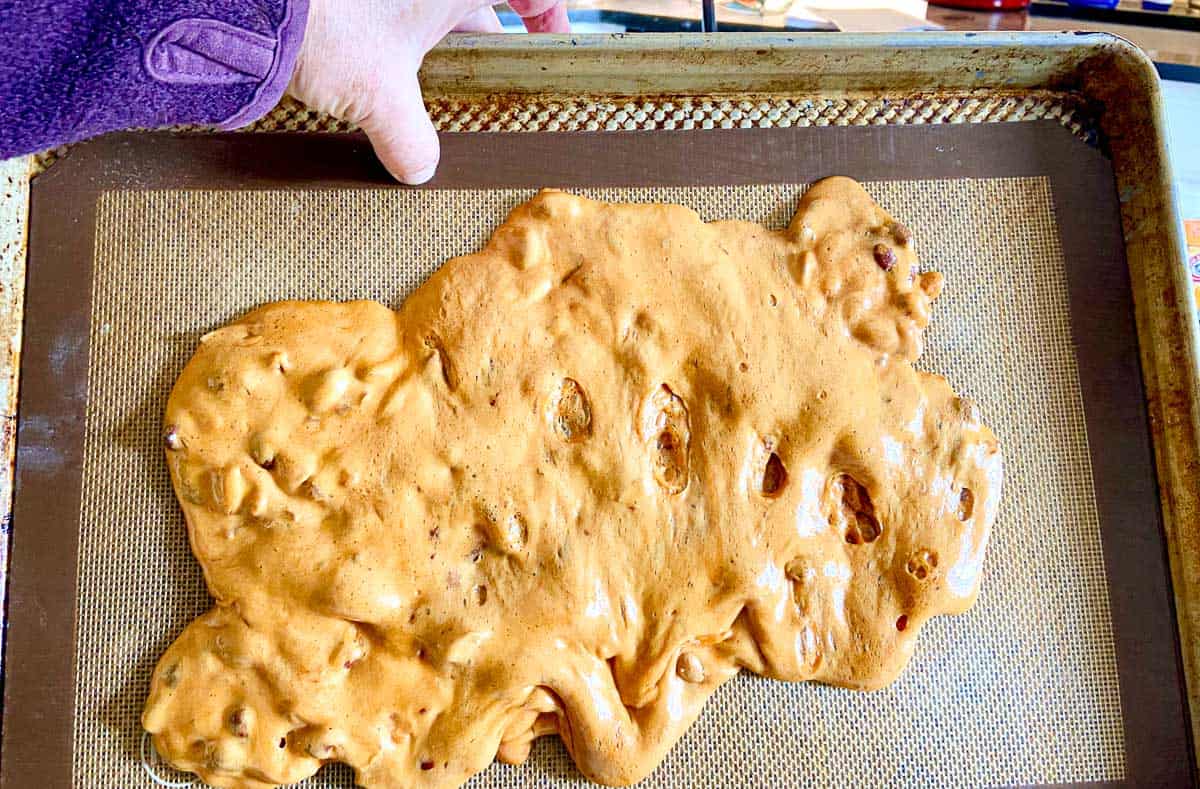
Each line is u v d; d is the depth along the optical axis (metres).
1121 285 0.56
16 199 0.54
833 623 0.52
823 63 0.55
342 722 0.51
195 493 0.52
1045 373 0.55
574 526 0.52
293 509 0.51
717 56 0.55
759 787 0.52
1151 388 0.55
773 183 0.56
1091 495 0.54
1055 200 0.56
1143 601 0.54
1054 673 0.53
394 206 0.55
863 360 0.53
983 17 0.62
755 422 0.53
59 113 0.43
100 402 0.53
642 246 0.54
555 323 0.53
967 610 0.53
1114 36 0.55
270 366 0.52
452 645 0.51
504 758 0.52
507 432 0.52
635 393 0.53
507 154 0.56
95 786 0.51
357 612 0.51
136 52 0.43
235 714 0.51
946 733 0.53
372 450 0.52
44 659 0.52
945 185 0.56
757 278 0.54
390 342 0.53
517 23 0.63
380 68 0.49
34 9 0.41
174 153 0.55
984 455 0.53
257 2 0.44
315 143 0.55
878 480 0.53
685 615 0.52
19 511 0.53
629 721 0.52
